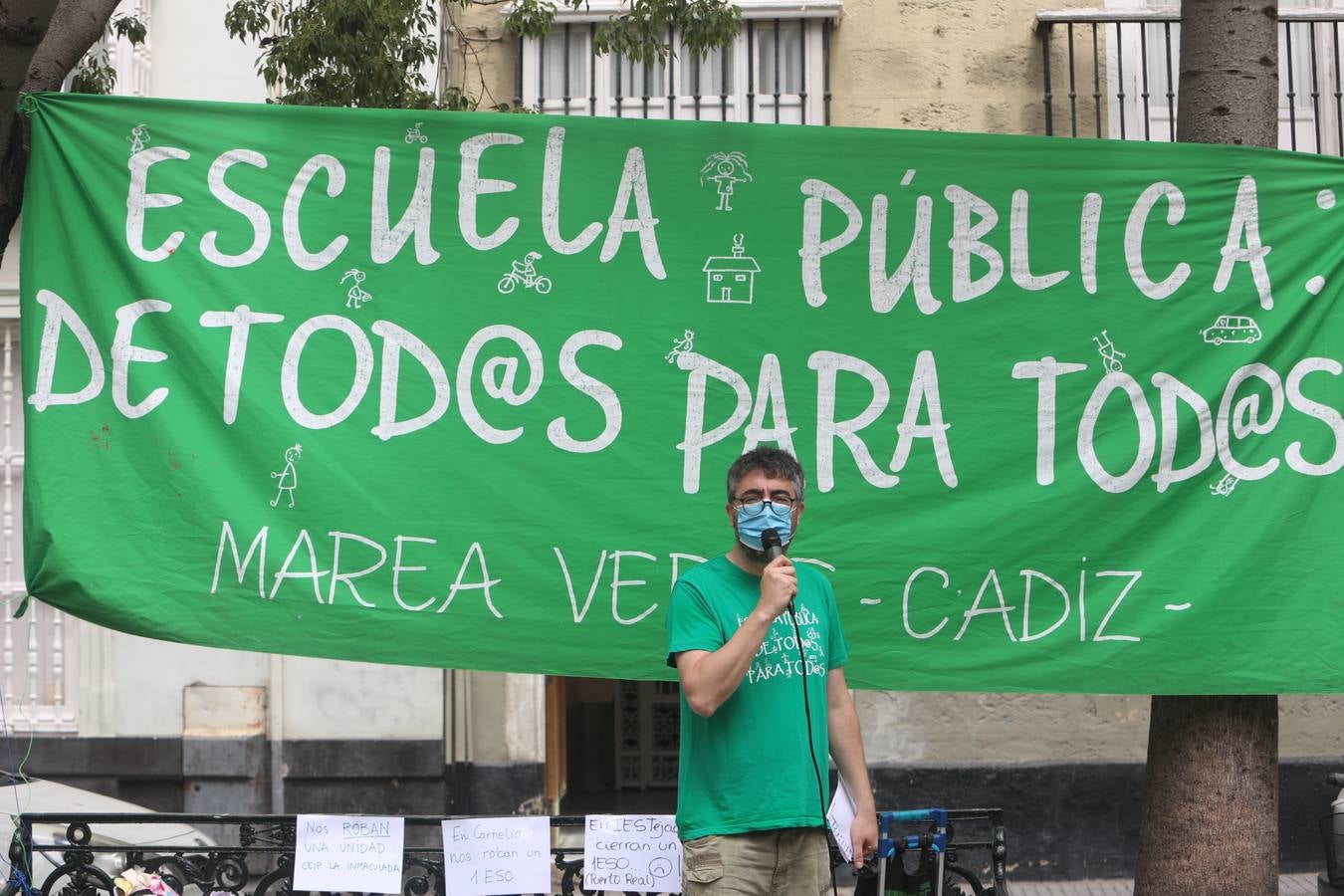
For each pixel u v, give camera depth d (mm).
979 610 5363
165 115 5383
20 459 10273
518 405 5387
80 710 9836
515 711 9844
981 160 5570
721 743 4203
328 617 5207
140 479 5211
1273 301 5547
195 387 5273
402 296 5398
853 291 5504
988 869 9422
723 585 4301
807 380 5453
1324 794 9367
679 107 10078
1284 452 5477
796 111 10047
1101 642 5355
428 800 9617
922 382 5473
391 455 5316
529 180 5480
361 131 5453
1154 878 5504
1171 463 5457
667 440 5398
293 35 7734
